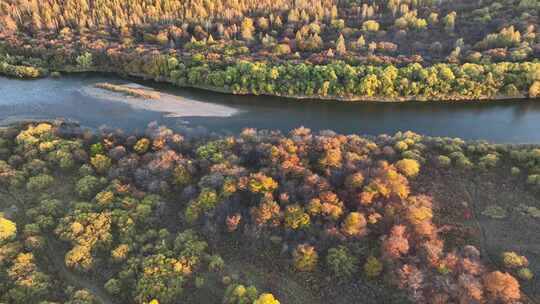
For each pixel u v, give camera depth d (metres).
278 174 104.06
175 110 156.25
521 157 113.25
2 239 91.69
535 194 103.44
